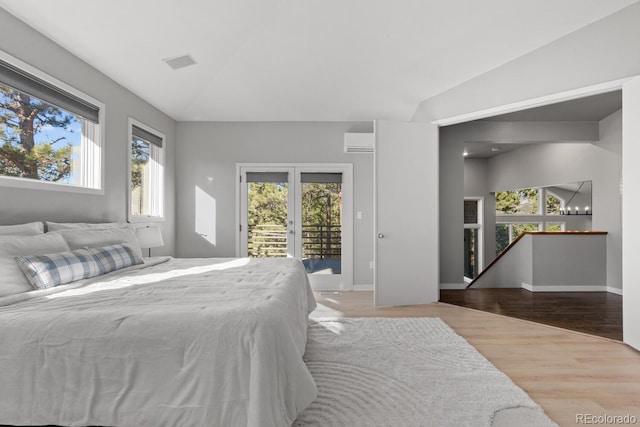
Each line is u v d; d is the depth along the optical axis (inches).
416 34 126.0
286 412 54.1
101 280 84.6
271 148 195.8
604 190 199.0
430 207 161.8
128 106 143.7
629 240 106.0
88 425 52.3
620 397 77.9
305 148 195.8
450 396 76.3
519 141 201.5
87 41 107.6
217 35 124.8
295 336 68.8
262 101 175.8
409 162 159.5
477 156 316.5
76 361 52.6
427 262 162.1
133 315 55.6
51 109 106.7
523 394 77.2
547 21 111.0
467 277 334.3
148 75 136.9
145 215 161.5
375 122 156.1
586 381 85.3
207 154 194.5
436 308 153.9
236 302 63.6
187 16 110.6
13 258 73.3
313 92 168.6
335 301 167.3
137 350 52.7
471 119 152.0
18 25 91.7
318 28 126.0
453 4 110.0
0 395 52.7
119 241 108.3
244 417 51.1
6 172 92.0
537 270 195.8
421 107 173.3
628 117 103.0
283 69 151.4
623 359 98.3
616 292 189.9
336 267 197.8
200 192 194.5
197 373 52.2
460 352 101.2
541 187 255.4
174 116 186.4
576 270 196.4
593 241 196.7
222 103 177.3
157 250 171.8
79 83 114.5
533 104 126.7
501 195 308.7
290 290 78.1
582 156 215.9
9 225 87.8
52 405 52.5
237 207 195.2
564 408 73.4
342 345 106.7
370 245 196.7
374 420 67.6
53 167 108.0
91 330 53.5
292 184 196.5
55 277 75.1
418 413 69.8
